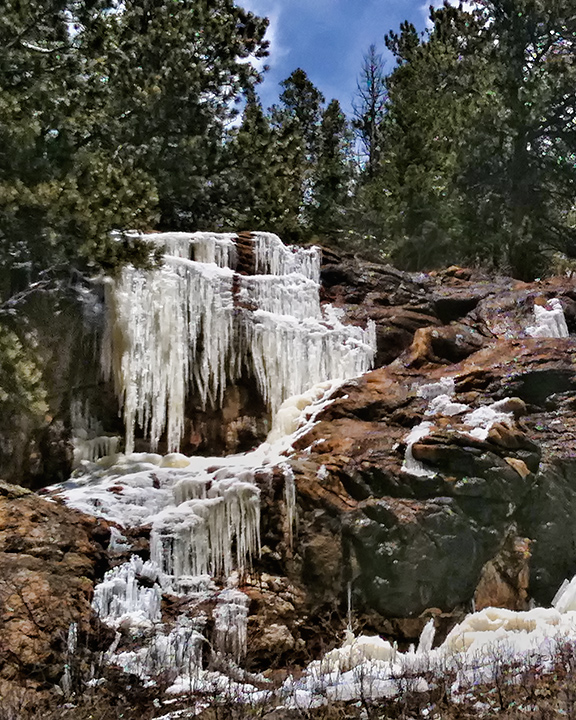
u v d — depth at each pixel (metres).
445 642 7.18
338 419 9.23
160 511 7.96
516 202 18.66
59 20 12.65
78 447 9.38
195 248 11.05
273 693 5.84
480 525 7.98
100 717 5.50
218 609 7.24
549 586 7.97
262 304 10.82
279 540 7.81
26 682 5.97
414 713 5.23
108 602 6.98
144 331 9.88
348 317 11.38
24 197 9.48
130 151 14.06
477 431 8.52
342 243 19.14
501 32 20.33
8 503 7.35
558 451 8.54
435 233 18.64
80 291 9.99
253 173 17.34
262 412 10.09
